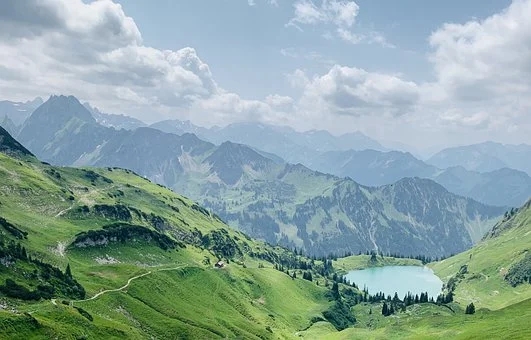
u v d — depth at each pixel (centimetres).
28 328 14862
